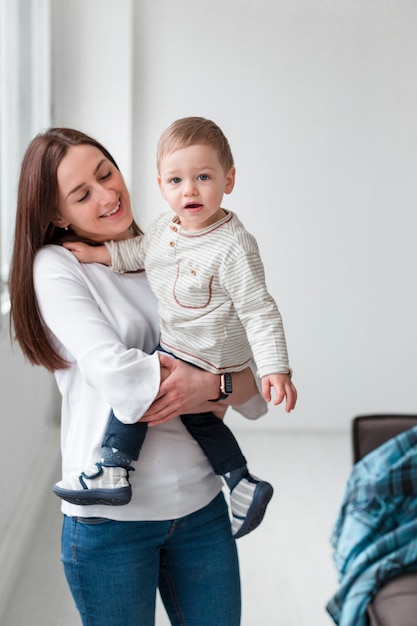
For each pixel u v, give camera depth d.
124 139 4.73
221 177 1.65
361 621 2.36
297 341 5.14
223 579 1.74
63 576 3.21
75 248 1.73
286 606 3.08
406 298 5.10
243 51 4.84
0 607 2.88
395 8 4.81
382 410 5.22
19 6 4.17
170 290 1.70
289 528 3.76
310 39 4.84
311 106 4.89
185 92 4.86
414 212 5.00
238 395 1.74
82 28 4.64
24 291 1.71
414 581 2.36
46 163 1.66
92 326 1.61
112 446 1.61
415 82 4.88
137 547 1.65
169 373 1.63
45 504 3.82
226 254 1.64
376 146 4.93
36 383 4.04
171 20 4.80
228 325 1.70
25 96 4.25
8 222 3.75
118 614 1.66
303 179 4.96
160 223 1.75
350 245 5.04
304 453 4.82
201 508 1.73
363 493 2.71
